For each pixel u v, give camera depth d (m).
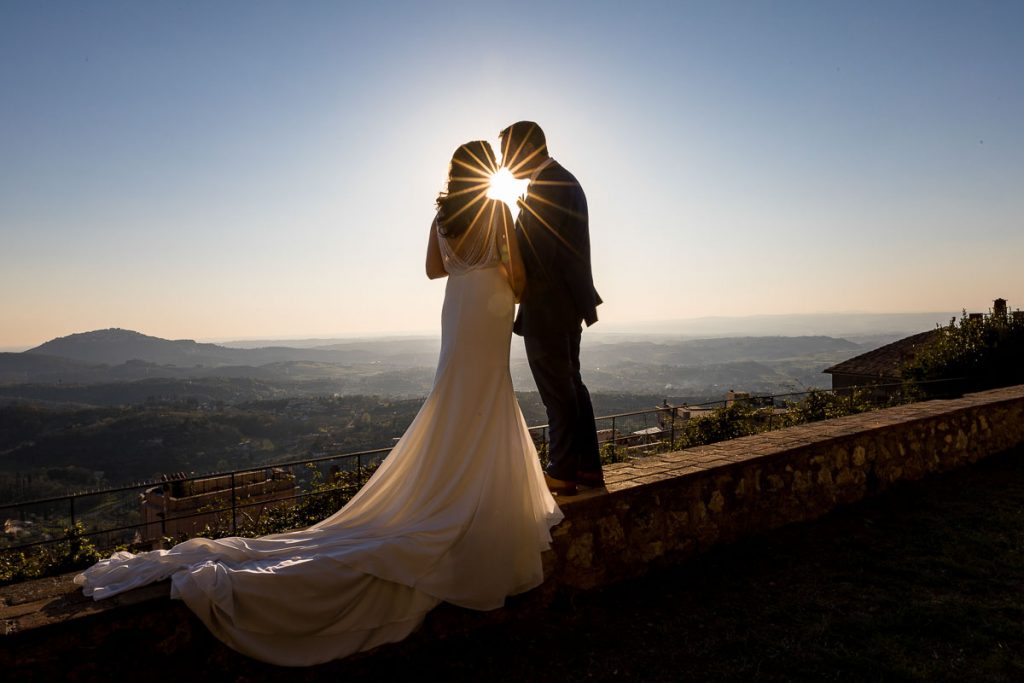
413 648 2.63
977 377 14.14
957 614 3.21
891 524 4.73
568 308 3.21
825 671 2.70
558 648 2.81
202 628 2.15
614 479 3.68
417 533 2.52
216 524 6.02
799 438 5.00
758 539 4.29
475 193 2.84
